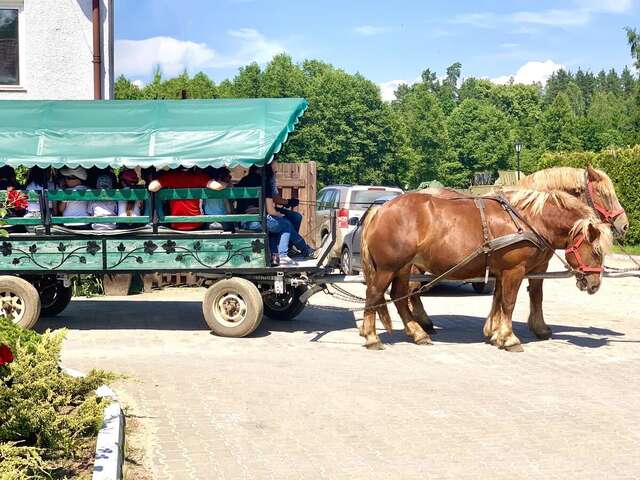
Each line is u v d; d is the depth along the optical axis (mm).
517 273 11453
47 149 12195
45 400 6844
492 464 6785
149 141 12219
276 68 92188
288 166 20844
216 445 7262
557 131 105500
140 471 6555
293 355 11188
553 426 7867
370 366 10500
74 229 12664
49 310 14398
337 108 89688
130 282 17484
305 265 12500
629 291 18312
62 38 19031
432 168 112562
